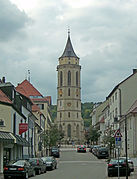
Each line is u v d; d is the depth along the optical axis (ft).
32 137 174.19
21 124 127.44
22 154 139.95
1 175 98.37
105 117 284.00
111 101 233.55
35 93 303.68
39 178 90.68
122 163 94.22
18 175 87.71
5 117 110.93
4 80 173.99
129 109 182.70
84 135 501.97
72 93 517.14
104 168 126.93
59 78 524.11
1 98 112.16
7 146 116.16
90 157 209.77
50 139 212.64
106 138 182.80
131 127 162.61
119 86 200.64
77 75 522.47
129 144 167.43
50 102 368.27
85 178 89.81
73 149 338.95
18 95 136.98
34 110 222.48
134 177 90.99
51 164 120.98
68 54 521.65
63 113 517.14
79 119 520.01
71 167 134.62
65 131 512.22
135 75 200.44
